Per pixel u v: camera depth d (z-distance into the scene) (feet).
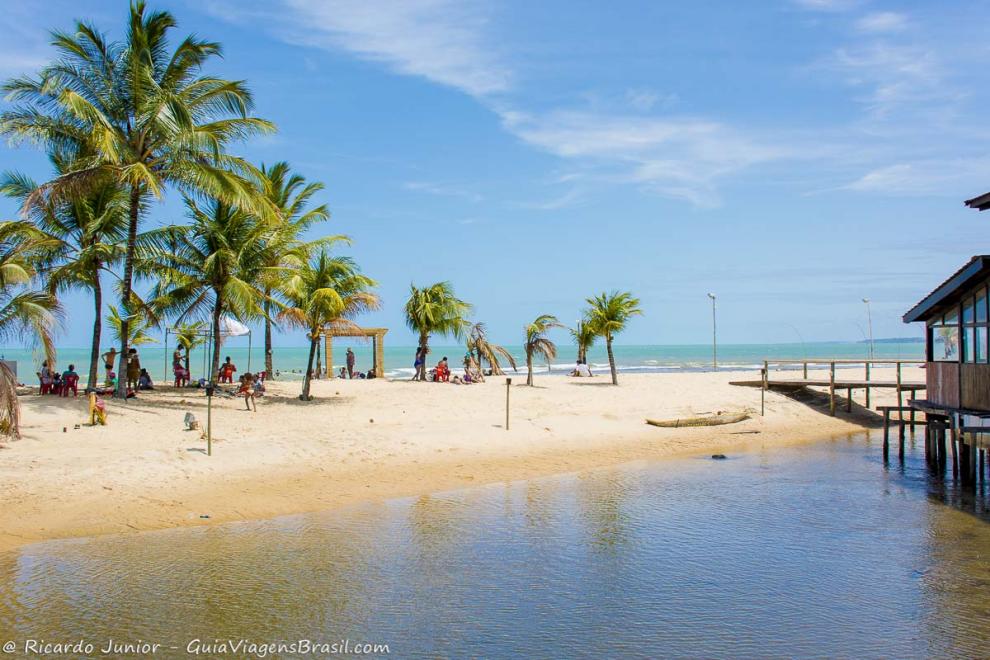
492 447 61.46
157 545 34.27
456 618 26.55
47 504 38.75
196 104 72.33
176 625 25.39
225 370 101.76
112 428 57.98
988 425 49.11
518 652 23.89
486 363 136.67
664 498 46.55
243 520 38.91
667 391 101.30
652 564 33.12
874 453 67.51
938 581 31.24
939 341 57.67
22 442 50.98
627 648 24.32
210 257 79.20
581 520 40.63
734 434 77.05
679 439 71.61
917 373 136.77
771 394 100.63
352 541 35.73
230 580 29.91
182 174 70.54
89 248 75.36
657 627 26.05
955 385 54.44
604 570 32.19
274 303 92.99
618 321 110.63
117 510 38.93
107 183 74.43
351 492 45.65
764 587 30.32
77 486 41.65
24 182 78.89
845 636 25.52
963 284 51.55
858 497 47.65
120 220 80.28
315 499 43.52
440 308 109.81
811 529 39.47
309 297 82.69
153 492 42.29
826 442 75.05
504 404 84.43
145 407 69.00
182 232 80.07
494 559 33.47
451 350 514.68
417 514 41.24
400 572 31.40
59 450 49.24
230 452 52.08
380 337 126.31
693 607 28.02
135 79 68.08
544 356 111.45
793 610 27.86
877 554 35.04
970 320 52.31
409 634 25.11
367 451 56.49
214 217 83.76
